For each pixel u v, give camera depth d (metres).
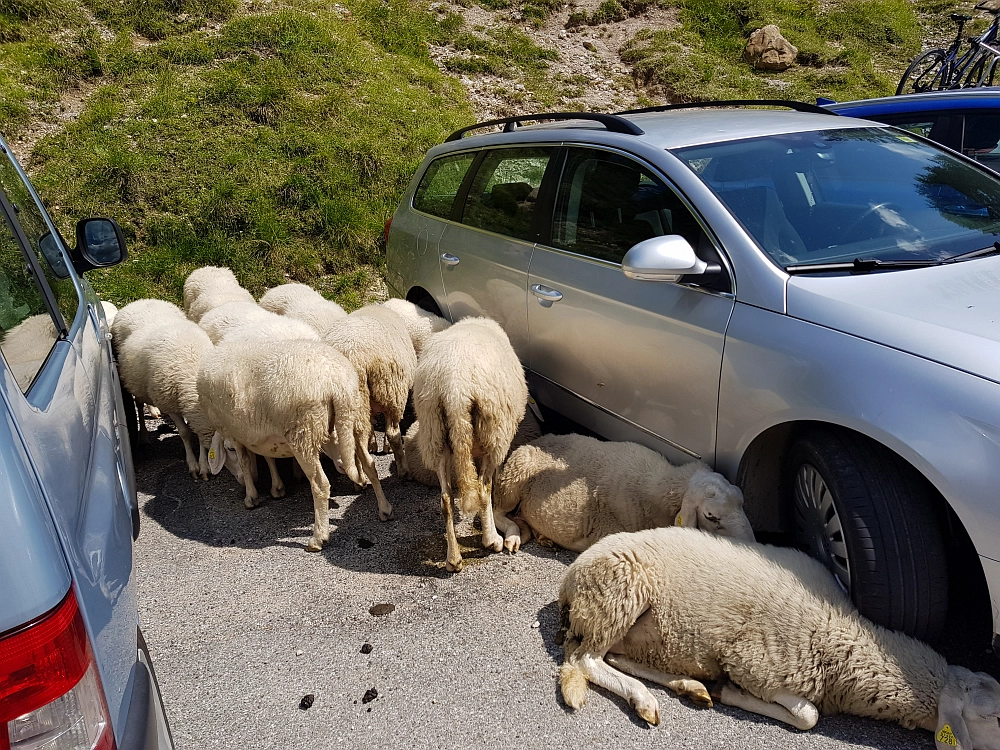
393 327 4.58
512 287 4.54
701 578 2.80
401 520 4.26
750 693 2.71
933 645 2.79
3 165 3.00
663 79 13.48
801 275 3.02
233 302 5.47
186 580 3.75
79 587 1.39
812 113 4.37
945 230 3.35
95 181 8.62
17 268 2.31
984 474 2.29
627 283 3.67
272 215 8.54
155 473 5.12
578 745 2.58
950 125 5.88
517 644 3.13
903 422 2.48
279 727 2.75
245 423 4.04
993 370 2.35
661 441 3.64
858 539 2.66
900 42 15.23
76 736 1.33
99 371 2.64
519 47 13.99
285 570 3.80
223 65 10.89
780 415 2.91
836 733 2.59
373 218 8.85
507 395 3.69
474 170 5.24
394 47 13.09
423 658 3.07
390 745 2.64
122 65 10.79
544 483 3.81
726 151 3.67
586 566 2.90
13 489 1.30
